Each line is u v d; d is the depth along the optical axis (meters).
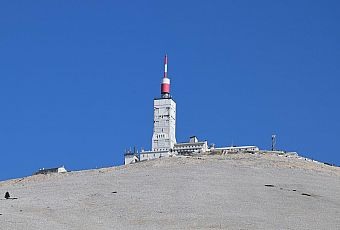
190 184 107.62
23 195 102.75
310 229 79.88
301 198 98.69
